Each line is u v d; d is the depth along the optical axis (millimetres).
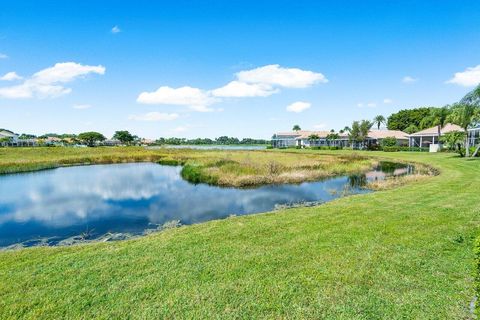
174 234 7047
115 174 25344
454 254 5422
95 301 4102
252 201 13734
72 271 5027
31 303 4074
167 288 4395
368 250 5656
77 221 10750
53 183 20250
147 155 45406
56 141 100188
